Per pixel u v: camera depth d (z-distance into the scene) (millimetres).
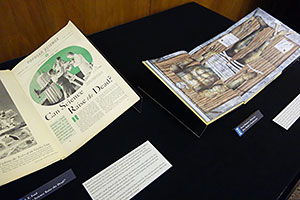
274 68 696
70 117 541
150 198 478
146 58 761
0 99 543
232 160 549
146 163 524
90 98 558
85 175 497
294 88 728
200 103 542
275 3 1436
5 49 729
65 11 748
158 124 595
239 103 575
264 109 660
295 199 1021
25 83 580
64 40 617
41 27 742
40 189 470
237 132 594
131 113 609
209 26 922
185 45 829
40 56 609
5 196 459
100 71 581
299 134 617
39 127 525
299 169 550
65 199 464
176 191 491
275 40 758
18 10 665
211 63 665
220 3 1197
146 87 645
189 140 574
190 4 1021
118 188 483
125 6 869
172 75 586
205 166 533
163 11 961
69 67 589
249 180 521
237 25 790
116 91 565
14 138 503
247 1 1299
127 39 819
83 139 526
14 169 474
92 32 873
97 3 790
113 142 552
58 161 509
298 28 1363
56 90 568
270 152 573
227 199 490
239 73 660
